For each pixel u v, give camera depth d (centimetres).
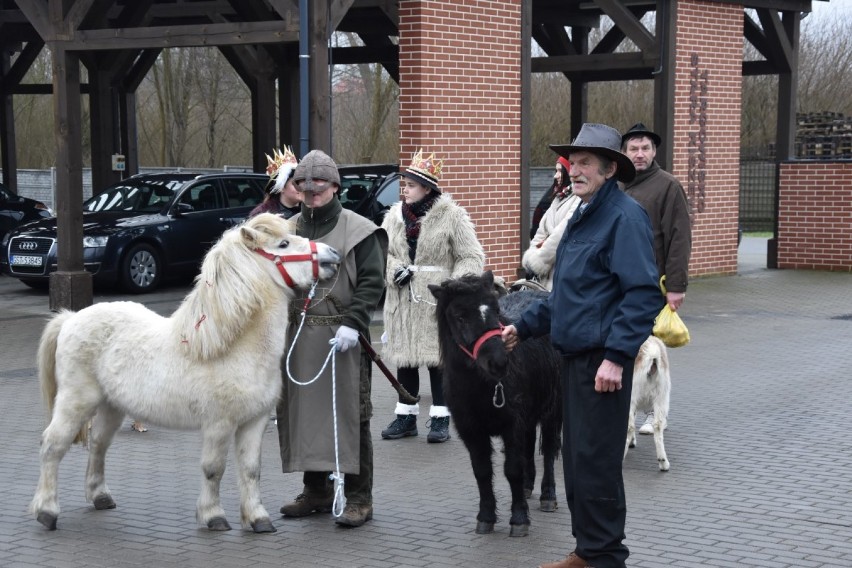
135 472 729
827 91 3800
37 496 604
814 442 798
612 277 484
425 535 592
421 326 796
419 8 1302
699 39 1711
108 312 608
